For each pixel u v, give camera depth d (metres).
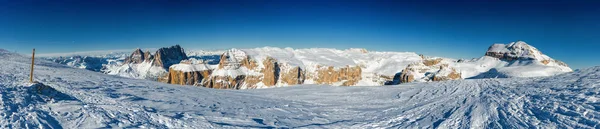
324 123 21.59
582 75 31.50
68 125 14.72
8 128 12.86
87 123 15.16
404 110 25.84
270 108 26.36
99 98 22.31
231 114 21.77
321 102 33.12
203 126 17.38
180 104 23.62
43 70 40.09
